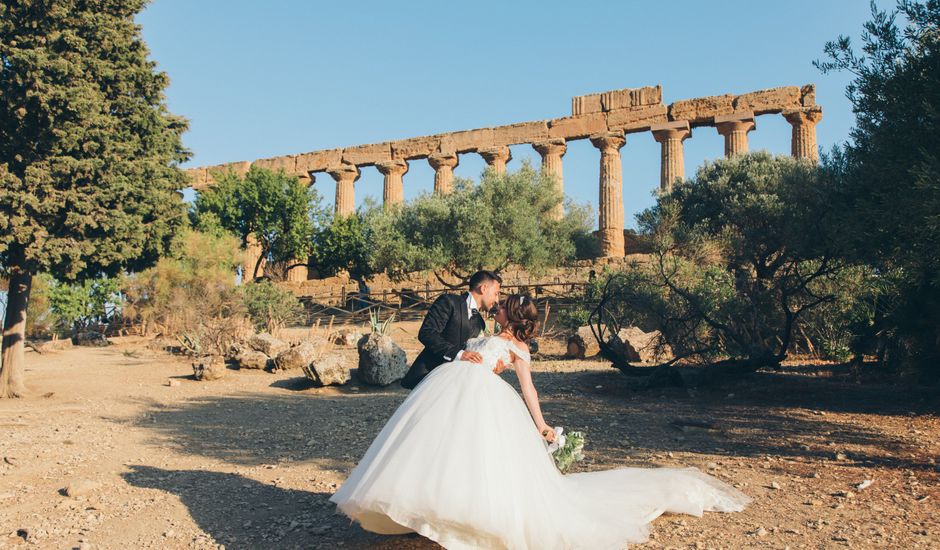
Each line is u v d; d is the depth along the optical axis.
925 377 11.14
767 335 14.53
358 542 4.26
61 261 11.50
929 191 7.82
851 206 11.27
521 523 3.58
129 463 6.93
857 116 9.69
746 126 34.75
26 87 11.09
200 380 14.20
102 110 12.16
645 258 32.50
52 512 5.15
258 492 5.61
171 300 24.69
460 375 4.01
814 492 5.23
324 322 30.48
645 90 37.09
